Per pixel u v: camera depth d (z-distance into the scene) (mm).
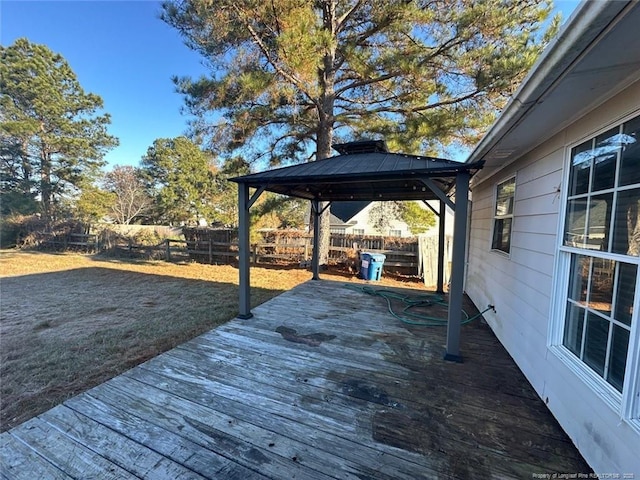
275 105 6328
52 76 15102
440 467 1585
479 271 4664
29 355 3205
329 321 3834
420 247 7395
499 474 1548
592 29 1138
